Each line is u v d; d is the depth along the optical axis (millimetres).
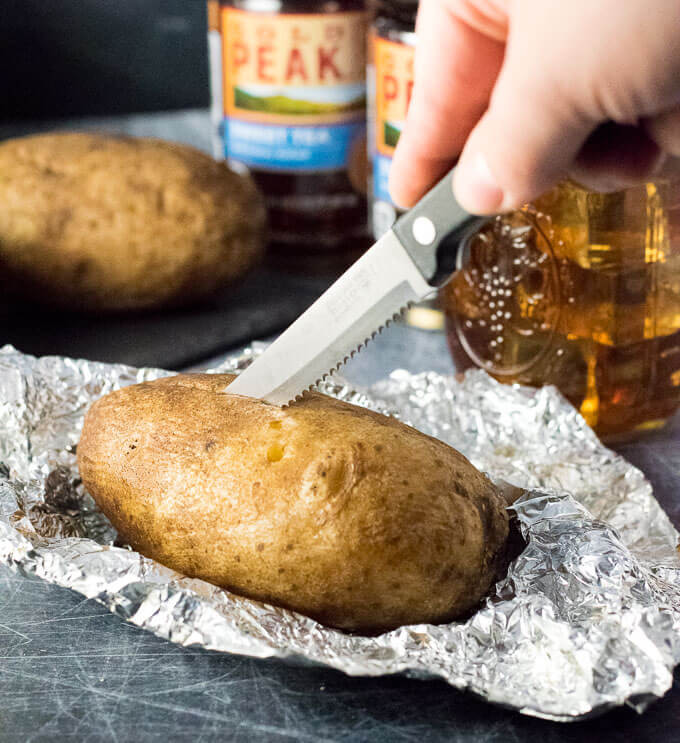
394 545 430
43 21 1031
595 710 401
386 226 641
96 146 664
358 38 696
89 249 646
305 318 458
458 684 405
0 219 646
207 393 467
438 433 527
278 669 437
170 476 448
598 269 509
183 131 990
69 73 1056
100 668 438
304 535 432
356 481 434
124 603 424
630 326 515
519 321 535
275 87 699
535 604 426
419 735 415
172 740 414
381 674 406
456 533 435
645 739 414
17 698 427
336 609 436
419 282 443
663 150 434
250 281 728
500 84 376
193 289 672
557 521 461
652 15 354
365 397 530
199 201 654
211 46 808
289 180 718
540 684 408
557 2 361
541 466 507
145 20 1050
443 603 436
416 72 435
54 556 432
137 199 647
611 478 499
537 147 380
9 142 677
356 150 719
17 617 458
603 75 363
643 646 411
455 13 417
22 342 643
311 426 446
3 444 506
